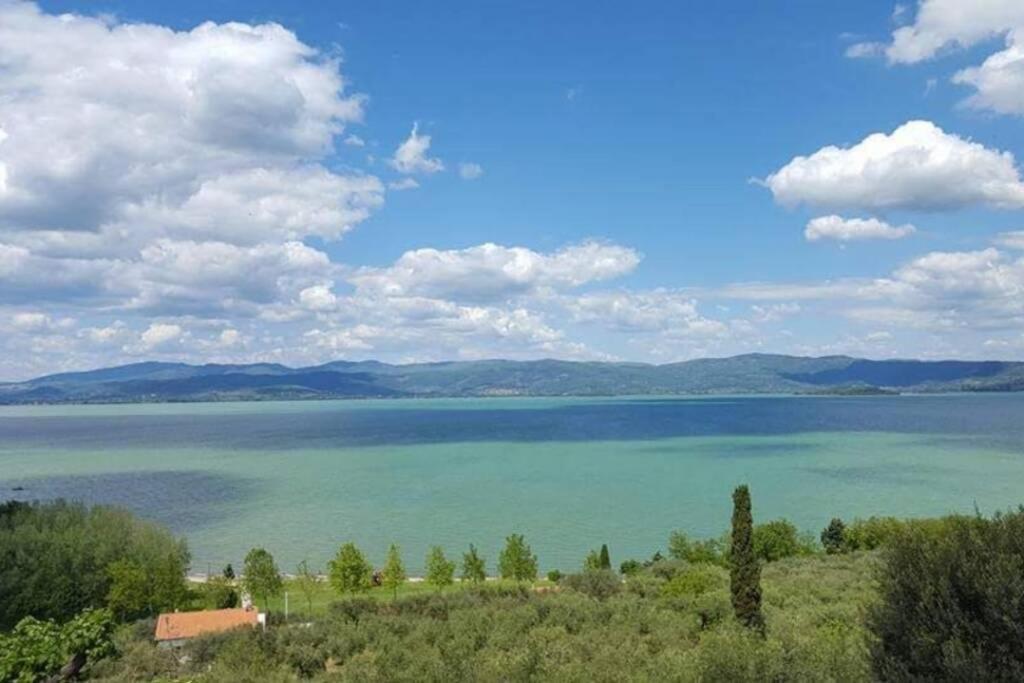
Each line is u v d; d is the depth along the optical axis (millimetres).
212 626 52594
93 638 22750
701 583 55625
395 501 146625
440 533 117250
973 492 141500
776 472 175750
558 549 105812
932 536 14969
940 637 13445
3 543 72562
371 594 78812
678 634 38094
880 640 14828
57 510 87938
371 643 40312
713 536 111125
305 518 130750
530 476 179375
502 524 123062
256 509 140375
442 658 32469
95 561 75625
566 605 45938
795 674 16656
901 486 150125
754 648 18000
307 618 55469
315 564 99500
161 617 54312
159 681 31969
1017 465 180875
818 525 115250
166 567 74562
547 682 21984
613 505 138375
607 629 39469
